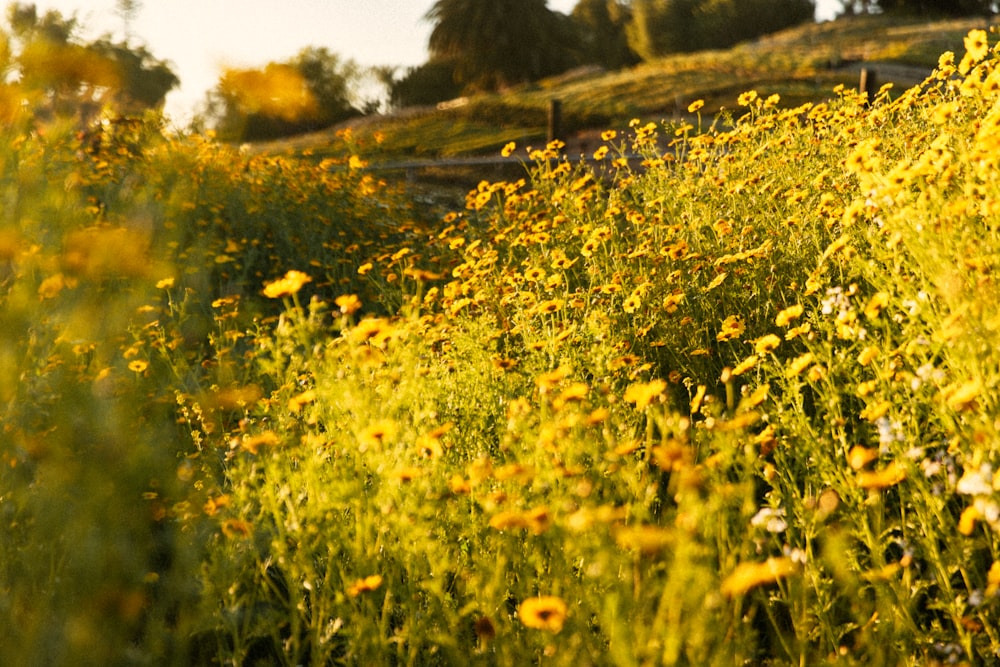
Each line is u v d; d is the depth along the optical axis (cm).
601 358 278
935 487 188
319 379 246
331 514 197
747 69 3269
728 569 164
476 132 2598
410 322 312
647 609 153
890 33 4569
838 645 179
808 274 363
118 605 143
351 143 926
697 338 350
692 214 488
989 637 179
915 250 260
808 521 193
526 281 430
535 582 189
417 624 187
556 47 4997
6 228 153
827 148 521
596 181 661
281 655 192
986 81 333
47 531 159
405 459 206
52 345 177
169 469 200
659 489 228
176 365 308
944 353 222
